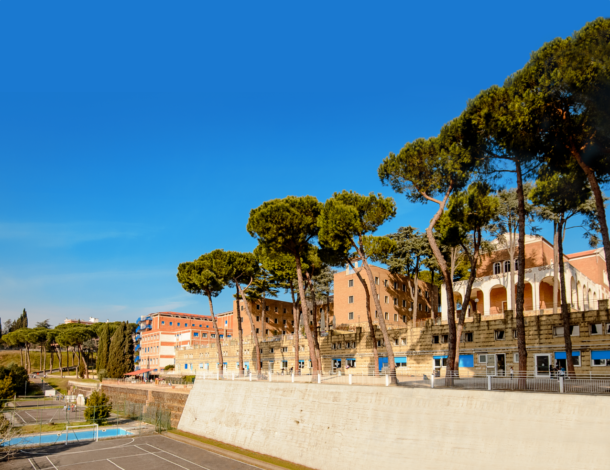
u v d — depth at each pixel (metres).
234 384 39.56
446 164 27.89
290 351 62.03
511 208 42.00
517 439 19.45
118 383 75.38
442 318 49.38
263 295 74.31
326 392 29.47
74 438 41.91
